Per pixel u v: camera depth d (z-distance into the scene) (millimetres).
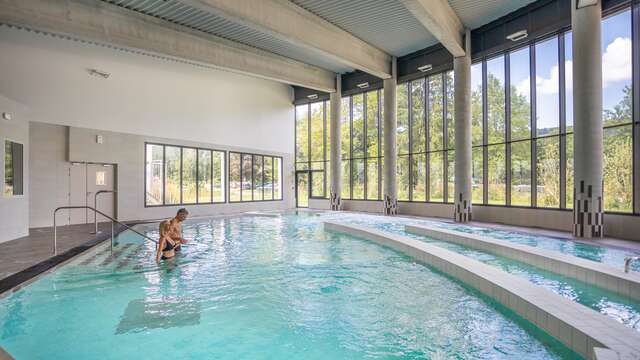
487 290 4418
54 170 10289
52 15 8312
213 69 14891
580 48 7949
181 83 13719
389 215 14234
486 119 11734
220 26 10844
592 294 4664
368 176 16266
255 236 9695
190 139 14016
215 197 15055
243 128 16172
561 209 9523
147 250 7586
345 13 10508
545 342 3285
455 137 11578
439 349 3328
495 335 3574
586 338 2764
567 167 9414
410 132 14445
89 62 11031
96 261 6621
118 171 11742
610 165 8289
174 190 13516
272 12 9469
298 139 18781
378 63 13469
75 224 10797
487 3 9938
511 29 10586
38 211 9969
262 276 5793
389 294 4879
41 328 3799
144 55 12508
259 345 3463
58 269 5785
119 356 3234
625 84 7977
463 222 11445
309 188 18641
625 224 7891
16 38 9531
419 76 13742
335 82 16359
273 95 17703
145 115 12523
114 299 4684
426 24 9359
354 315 4184
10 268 5539
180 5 9375
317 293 4969
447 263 5578
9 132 7727
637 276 4402
